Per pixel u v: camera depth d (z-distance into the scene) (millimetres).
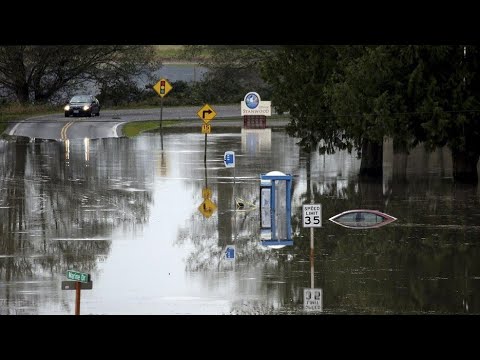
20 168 122750
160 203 98688
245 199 101188
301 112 123000
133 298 63812
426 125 109438
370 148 118562
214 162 129500
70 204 97500
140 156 135125
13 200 99625
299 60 122062
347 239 82438
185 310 60594
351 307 61375
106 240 81750
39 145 147250
